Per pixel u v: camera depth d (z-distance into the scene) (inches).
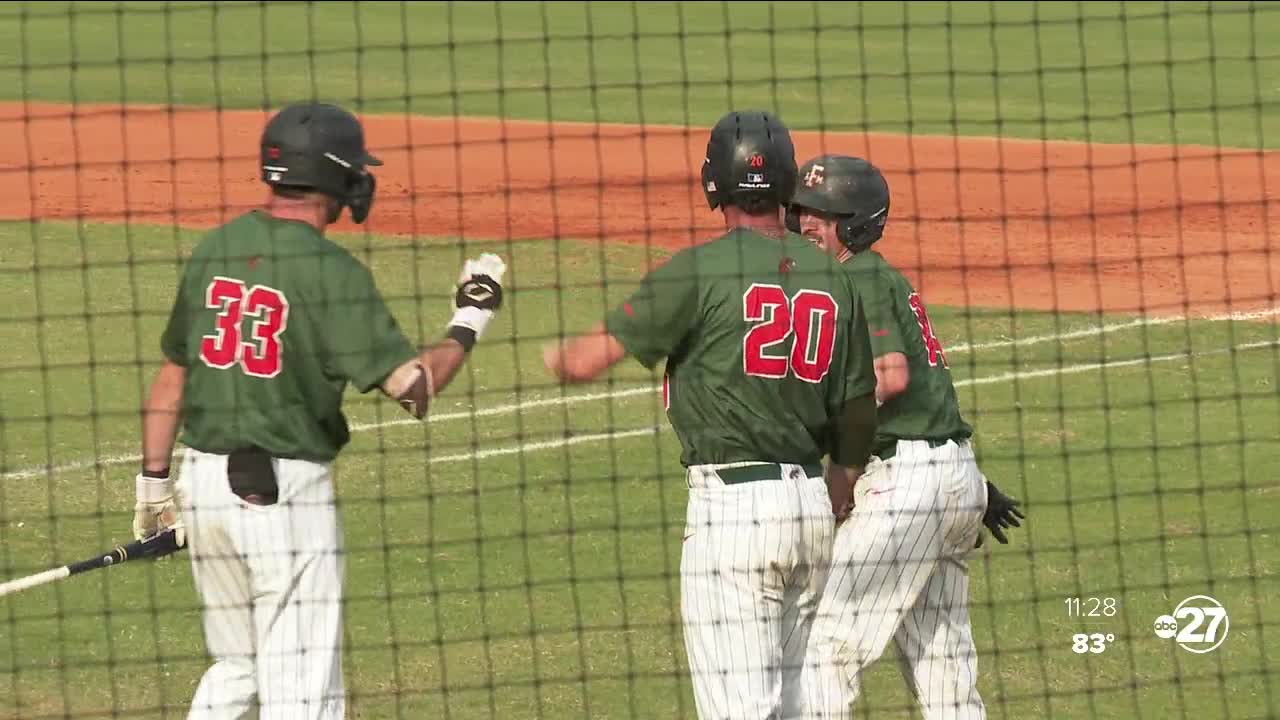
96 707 1053.2
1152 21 4977.9
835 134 3464.6
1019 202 2856.8
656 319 855.1
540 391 1740.9
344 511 1403.8
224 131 3275.1
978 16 5093.5
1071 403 1707.7
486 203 2780.5
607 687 1093.8
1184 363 1861.5
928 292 2253.9
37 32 4387.3
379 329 844.0
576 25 4862.2
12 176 2817.4
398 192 2851.9
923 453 933.2
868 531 931.3
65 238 2378.2
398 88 3895.2
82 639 1151.0
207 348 847.7
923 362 937.5
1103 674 1115.3
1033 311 2121.1
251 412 844.6
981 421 1647.4
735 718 848.9
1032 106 3791.8
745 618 858.1
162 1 4918.8
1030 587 1258.0
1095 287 2278.5
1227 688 1093.1
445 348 867.4
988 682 1105.4
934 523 930.7
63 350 1836.9
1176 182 2856.8
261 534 842.8
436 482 1473.9
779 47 4606.3
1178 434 1604.3
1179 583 1259.8
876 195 954.7
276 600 847.7
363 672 1112.8
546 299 2137.1
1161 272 2374.5
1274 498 1433.3
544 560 1302.9
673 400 877.2
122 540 1326.3
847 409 888.9
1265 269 2377.0
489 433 1609.3
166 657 1126.4
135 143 3132.4
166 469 914.1
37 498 1416.1
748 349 853.2
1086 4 5275.6
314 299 840.9
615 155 3206.2
